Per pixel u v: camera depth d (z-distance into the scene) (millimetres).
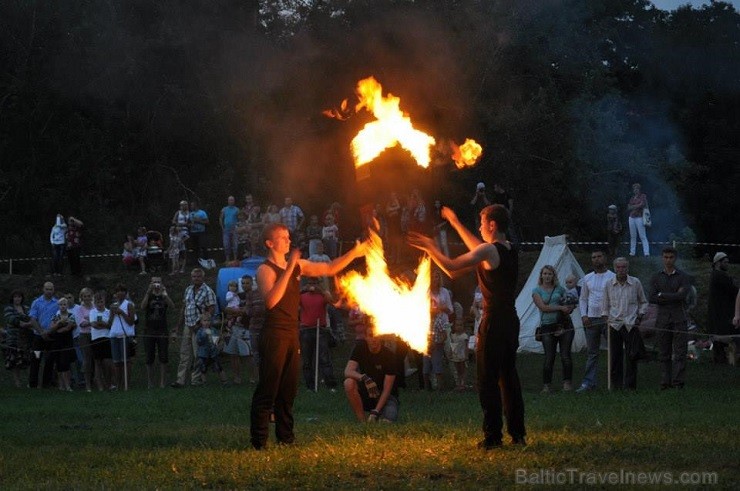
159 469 7750
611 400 13234
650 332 19531
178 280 27688
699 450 7852
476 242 8344
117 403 15039
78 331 18391
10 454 9047
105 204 40031
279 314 8602
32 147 39594
